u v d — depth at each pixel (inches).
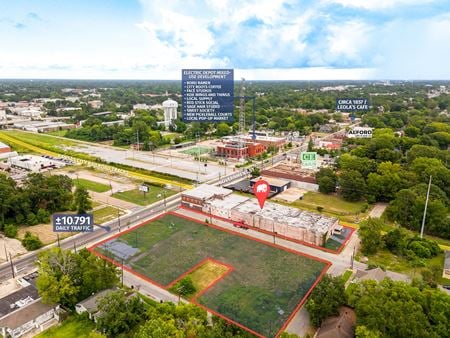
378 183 4158.5
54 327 2146.9
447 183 4087.1
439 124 7367.1
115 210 3978.8
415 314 1809.8
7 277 2674.7
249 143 6574.8
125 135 7667.3
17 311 2188.7
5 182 3855.8
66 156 6496.1
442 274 2691.9
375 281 2175.2
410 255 2901.1
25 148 7126.0
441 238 3321.9
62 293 2213.3
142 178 5221.5
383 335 1793.8
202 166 5846.5
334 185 4495.6
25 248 3105.3
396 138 6289.4
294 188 4793.3
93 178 5196.9
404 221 3511.3
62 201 3941.9
